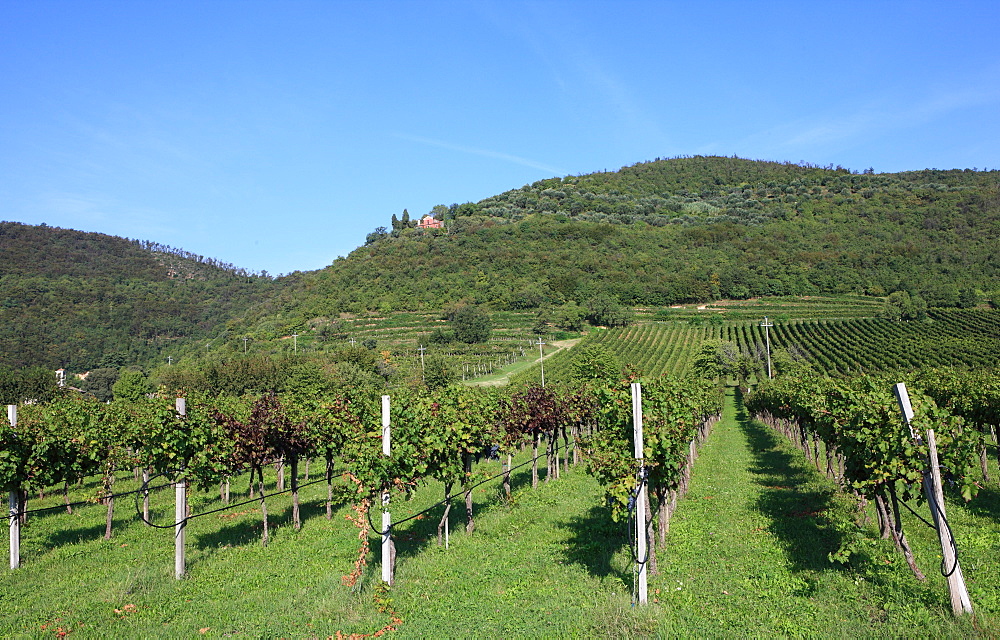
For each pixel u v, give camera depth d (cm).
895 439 903
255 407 1508
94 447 1463
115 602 982
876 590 881
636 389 945
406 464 1083
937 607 812
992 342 7525
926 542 1104
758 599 892
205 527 1540
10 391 5912
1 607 984
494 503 1703
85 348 10519
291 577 1095
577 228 16812
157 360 10831
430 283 12762
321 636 830
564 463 2441
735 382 8219
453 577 1055
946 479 912
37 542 1433
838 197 19588
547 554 1168
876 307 10944
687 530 1315
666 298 12281
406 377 6500
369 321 11169
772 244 15200
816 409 1432
